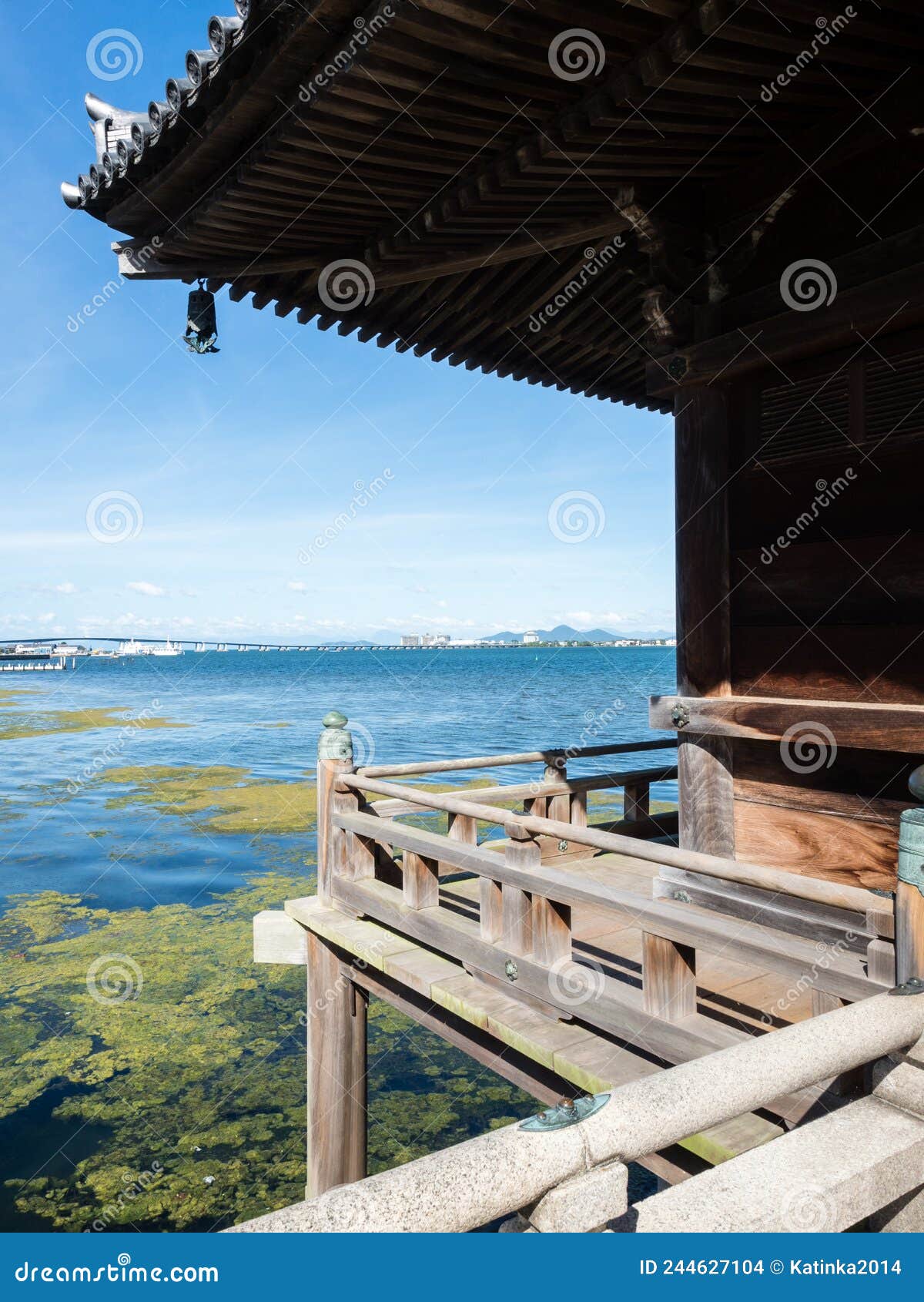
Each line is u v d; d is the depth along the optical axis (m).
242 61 3.07
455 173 3.78
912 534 3.33
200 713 50.19
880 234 3.40
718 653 4.00
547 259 4.68
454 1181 1.25
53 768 27.30
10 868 15.01
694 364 3.94
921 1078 2.01
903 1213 2.02
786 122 3.55
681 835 4.15
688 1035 2.84
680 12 2.76
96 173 4.03
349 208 4.04
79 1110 7.86
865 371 3.50
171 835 17.19
